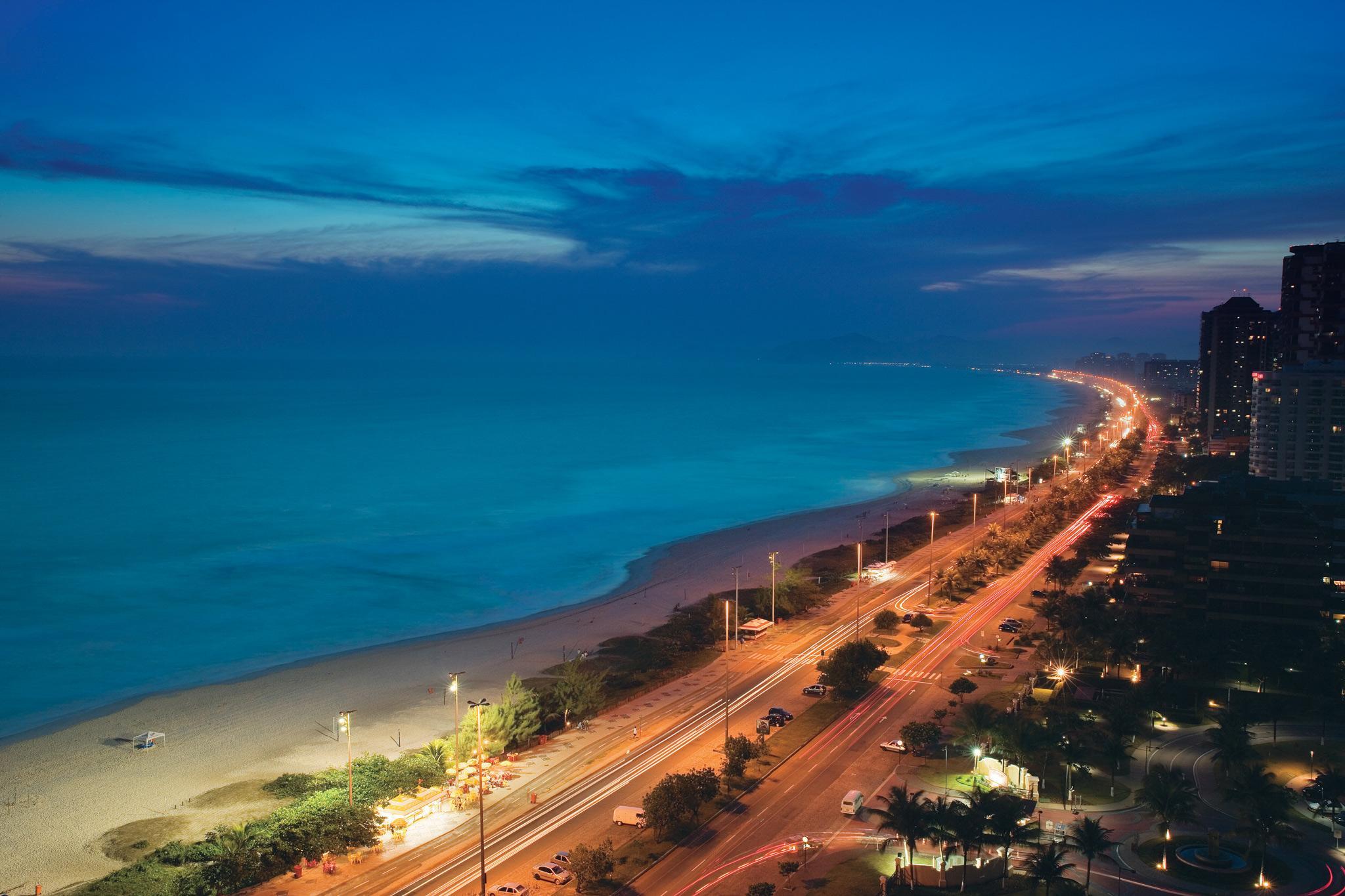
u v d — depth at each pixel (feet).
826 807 444.96
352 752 537.24
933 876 375.25
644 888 377.71
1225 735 447.01
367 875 393.70
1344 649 599.16
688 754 514.27
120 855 421.59
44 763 529.86
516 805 456.86
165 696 639.35
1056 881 352.28
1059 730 467.52
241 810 464.24
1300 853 397.80
